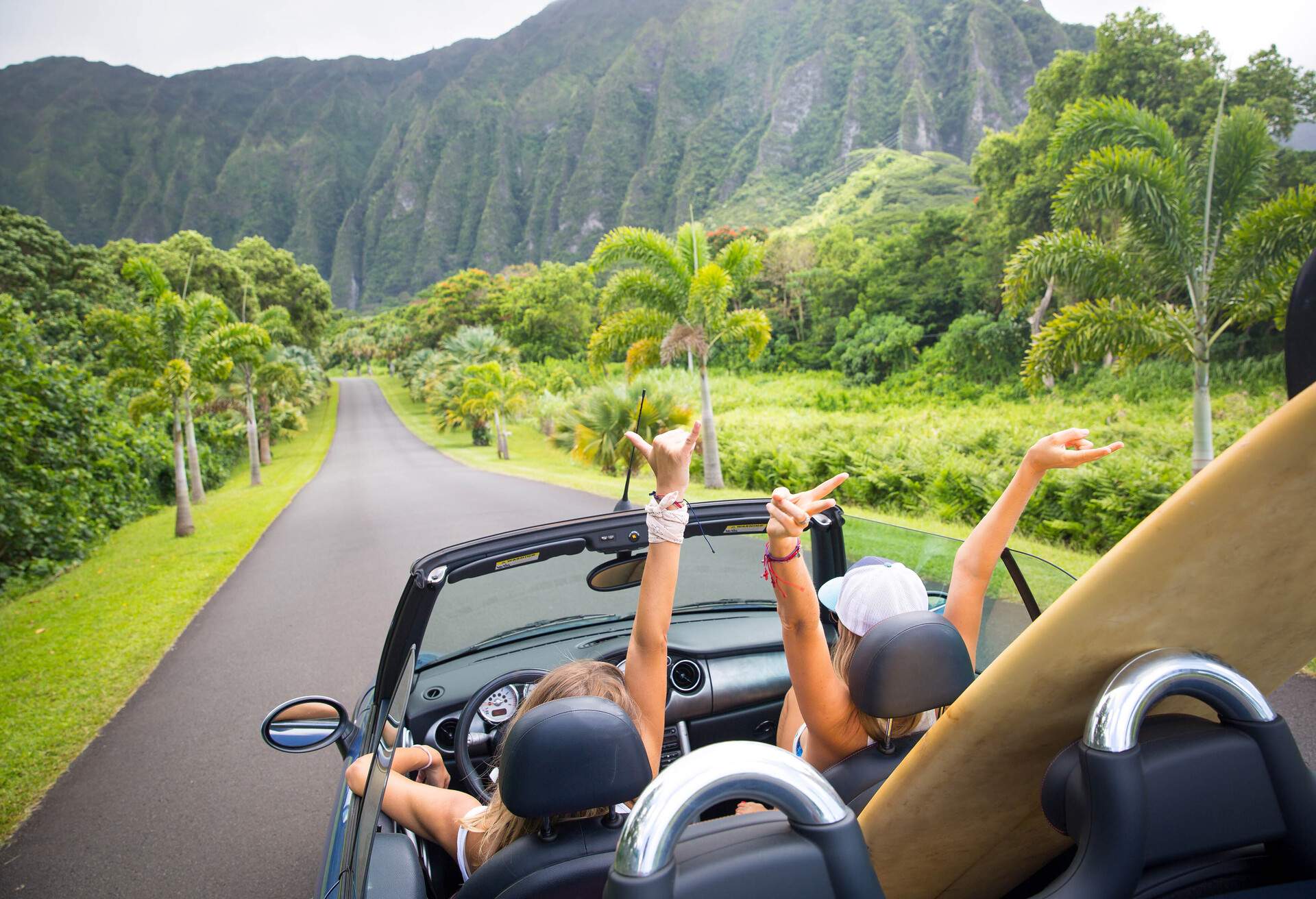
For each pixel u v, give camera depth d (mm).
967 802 1024
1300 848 837
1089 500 10703
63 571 17203
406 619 2594
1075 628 818
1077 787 851
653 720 1640
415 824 2131
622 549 2611
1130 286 12172
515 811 1354
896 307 72938
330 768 5559
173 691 7656
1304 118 43500
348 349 186000
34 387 19562
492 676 3023
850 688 1517
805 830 842
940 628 1487
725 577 3316
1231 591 781
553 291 105188
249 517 24359
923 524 13109
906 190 134500
